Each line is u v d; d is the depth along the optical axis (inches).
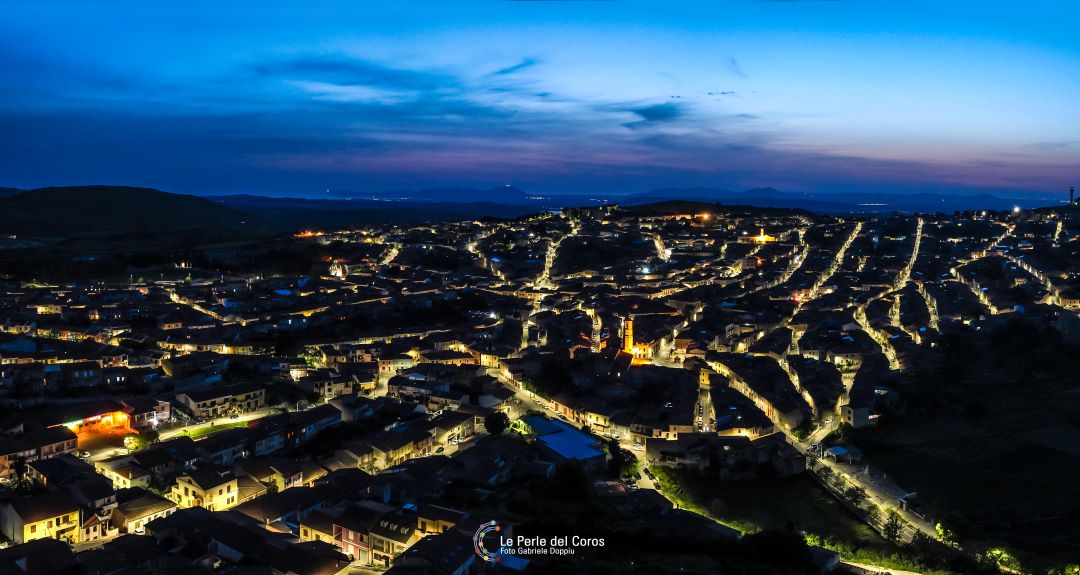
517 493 7219.5
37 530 5949.8
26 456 7431.1
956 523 6697.8
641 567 5605.3
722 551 6082.7
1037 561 6102.4
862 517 7283.5
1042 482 7721.5
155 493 7086.6
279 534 6092.5
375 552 5944.9
